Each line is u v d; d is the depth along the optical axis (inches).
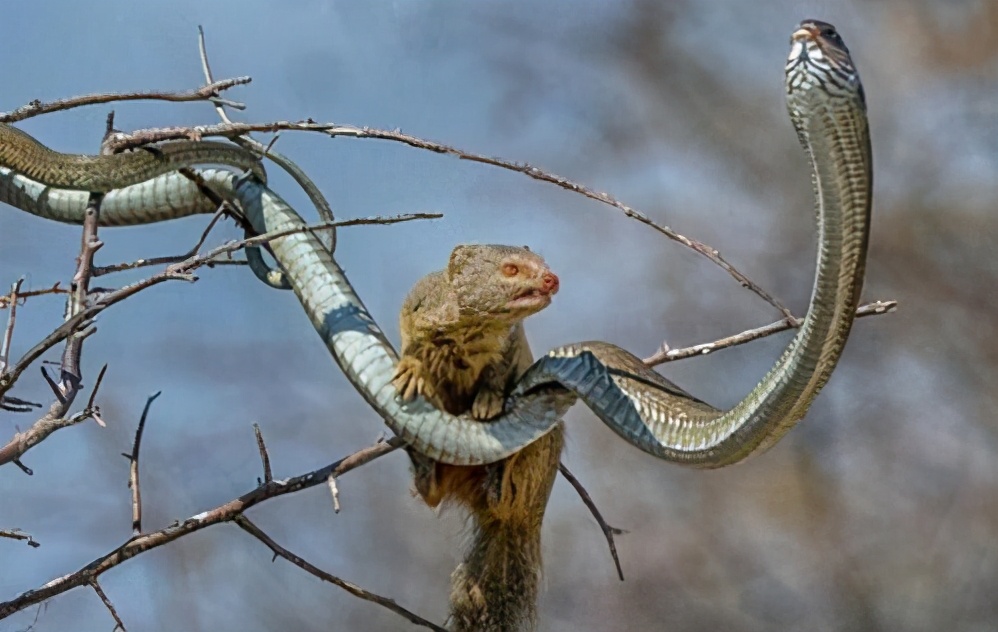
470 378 416.8
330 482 414.6
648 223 399.9
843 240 282.5
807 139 276.7
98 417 395.5
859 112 272.5
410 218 378.6
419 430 409.4
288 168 474.0
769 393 319.9
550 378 398.9
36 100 422.3
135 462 416.5
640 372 386.6
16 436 397.1
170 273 374.6
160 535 409.1
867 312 426.6
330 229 471.8
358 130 413.4
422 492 434.9
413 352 417.4
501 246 416.8
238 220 473.1
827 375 308.2
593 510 467.8
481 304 404.2
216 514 413.4
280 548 418.6
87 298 421.4
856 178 277.3
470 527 460.4
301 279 441.4
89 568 405.7
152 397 418.3
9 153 439.5
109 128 456.8
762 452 341.1
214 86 429.4
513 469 432.8
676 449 360.2
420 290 422.9
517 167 404.5
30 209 486.3
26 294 440.8
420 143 408.5
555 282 406.9
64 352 422.9
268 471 417.4
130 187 486.3
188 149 459.2
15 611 400.2
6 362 384.8
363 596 422.3
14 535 397.1
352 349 421.4
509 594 455.2
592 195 399.5
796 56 273.3
